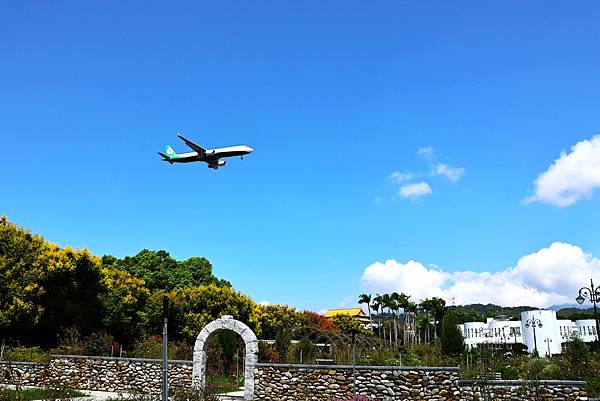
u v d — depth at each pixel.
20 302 26.39
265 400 19.05
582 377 19.97
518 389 16.89
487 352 30.41
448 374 17.45
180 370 20.97
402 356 27.70
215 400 17.53
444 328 35.34
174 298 38.75
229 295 41.12
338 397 18.08
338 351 27.86
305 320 51.00
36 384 21.80
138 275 49.56
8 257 27.70
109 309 32.84
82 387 21.66
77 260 30.41
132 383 21.23
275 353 29.42
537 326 64.94
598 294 24.19
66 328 28.81
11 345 25.58
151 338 32.16
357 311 103.00
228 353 28.61
